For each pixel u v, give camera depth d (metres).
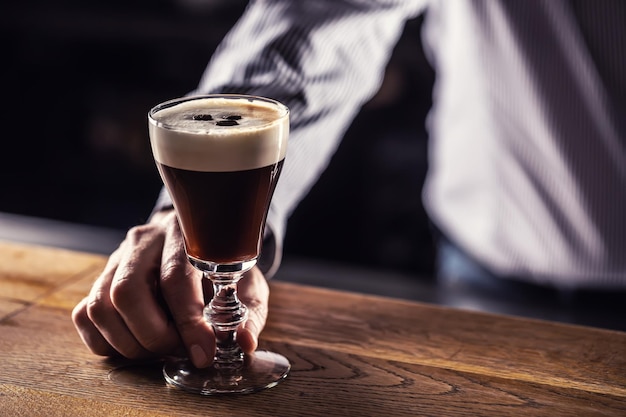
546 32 0.99
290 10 0.81
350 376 0.63
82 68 1.99
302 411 0.59
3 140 2.07
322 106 0.80
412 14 0.94
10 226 1.98
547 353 0.66
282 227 0.76
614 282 1.03
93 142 2.04
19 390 0.61
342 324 0.70
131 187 2.06
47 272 0.77
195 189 0.58
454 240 1.11
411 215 1.83
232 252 0.60
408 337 0.68
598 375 0.63
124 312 0.62
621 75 0.97
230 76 0.78
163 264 0.65
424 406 0.60
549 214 1.04
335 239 1.89
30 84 2.03
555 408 0.60
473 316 0.71
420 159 1.79
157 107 0.61
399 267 1.85
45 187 2.09
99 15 1.86
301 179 0.79
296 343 0.67
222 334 0.64
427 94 1.73
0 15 1.91
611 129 0.99
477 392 0.61
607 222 1.02
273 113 0.60
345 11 0.83
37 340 0.67
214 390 0.61
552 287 1.06
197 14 1.82
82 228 1.97
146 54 1.94
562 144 1.01
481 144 1.06
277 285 0.75
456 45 1.05
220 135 0.56
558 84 1.00
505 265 1.08
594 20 0.96
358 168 1.83
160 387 0.62
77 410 0.59
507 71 1.02
